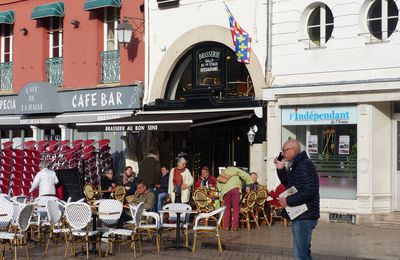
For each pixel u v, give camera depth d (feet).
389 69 53.21
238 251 45.29
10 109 81.25
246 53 60.90
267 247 44.68
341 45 55.83
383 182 54.90
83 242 45.21
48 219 47.70
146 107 68.49
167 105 66.80
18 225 41.68
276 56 59.52
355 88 54.44
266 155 60.13
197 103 64.49
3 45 83.71
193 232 53.57
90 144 69.00
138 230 45.83
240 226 55.52
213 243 46.91
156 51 68.44
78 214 42.80
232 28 60.59
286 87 58.13
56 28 78.84
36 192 68.33
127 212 50.85
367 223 53.88
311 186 29.45
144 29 69.31
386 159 55.06
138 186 51.47
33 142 74.28
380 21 54.39
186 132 67.67
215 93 63.77
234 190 53.26
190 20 65.72
